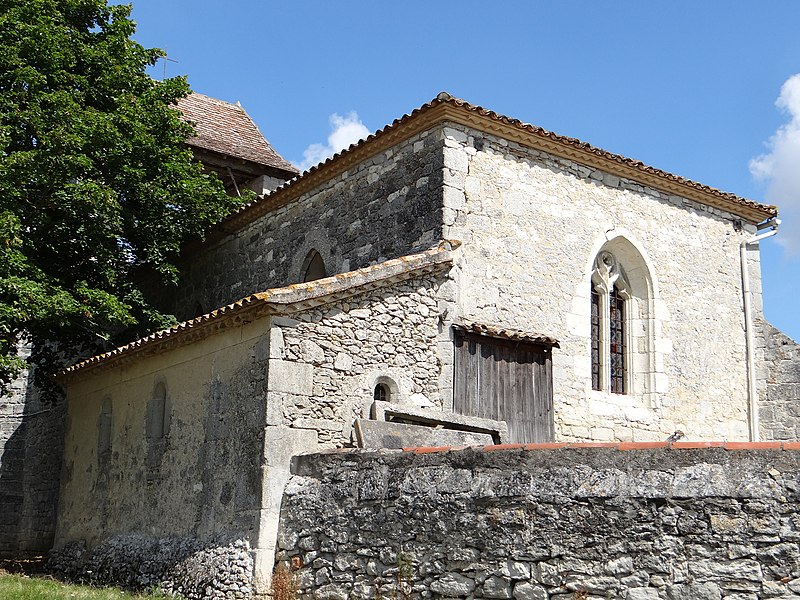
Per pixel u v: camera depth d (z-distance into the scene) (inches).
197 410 508.7
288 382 450.0
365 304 484.4
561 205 588.7
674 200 655.1
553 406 553.9
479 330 520.4
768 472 311.6
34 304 567.2
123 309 629.3
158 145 708.0
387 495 389.4
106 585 522.6
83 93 667.4
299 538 420.5
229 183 914.7
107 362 612.1
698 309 649.6
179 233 725.9
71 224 642.2
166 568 478.6
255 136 954.7
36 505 891.4
